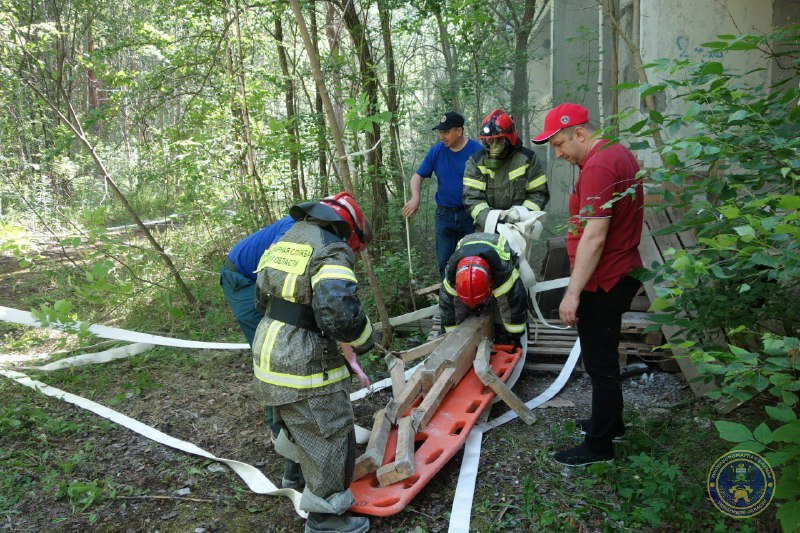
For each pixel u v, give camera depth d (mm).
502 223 4777
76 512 3059
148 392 4527
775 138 2152
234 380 4734
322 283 2516
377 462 3047
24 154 11914
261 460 3605
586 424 3701
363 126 3582
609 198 2910
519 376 4590
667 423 3656
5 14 5973
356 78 6434
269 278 2717
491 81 7809
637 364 4516
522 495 3098
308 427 2674
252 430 3951
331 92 7328
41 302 6430
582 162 3191
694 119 2260
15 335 5777
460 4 6047
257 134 7176
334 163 7590
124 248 6219
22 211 10625
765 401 3445
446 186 5383
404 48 8438
